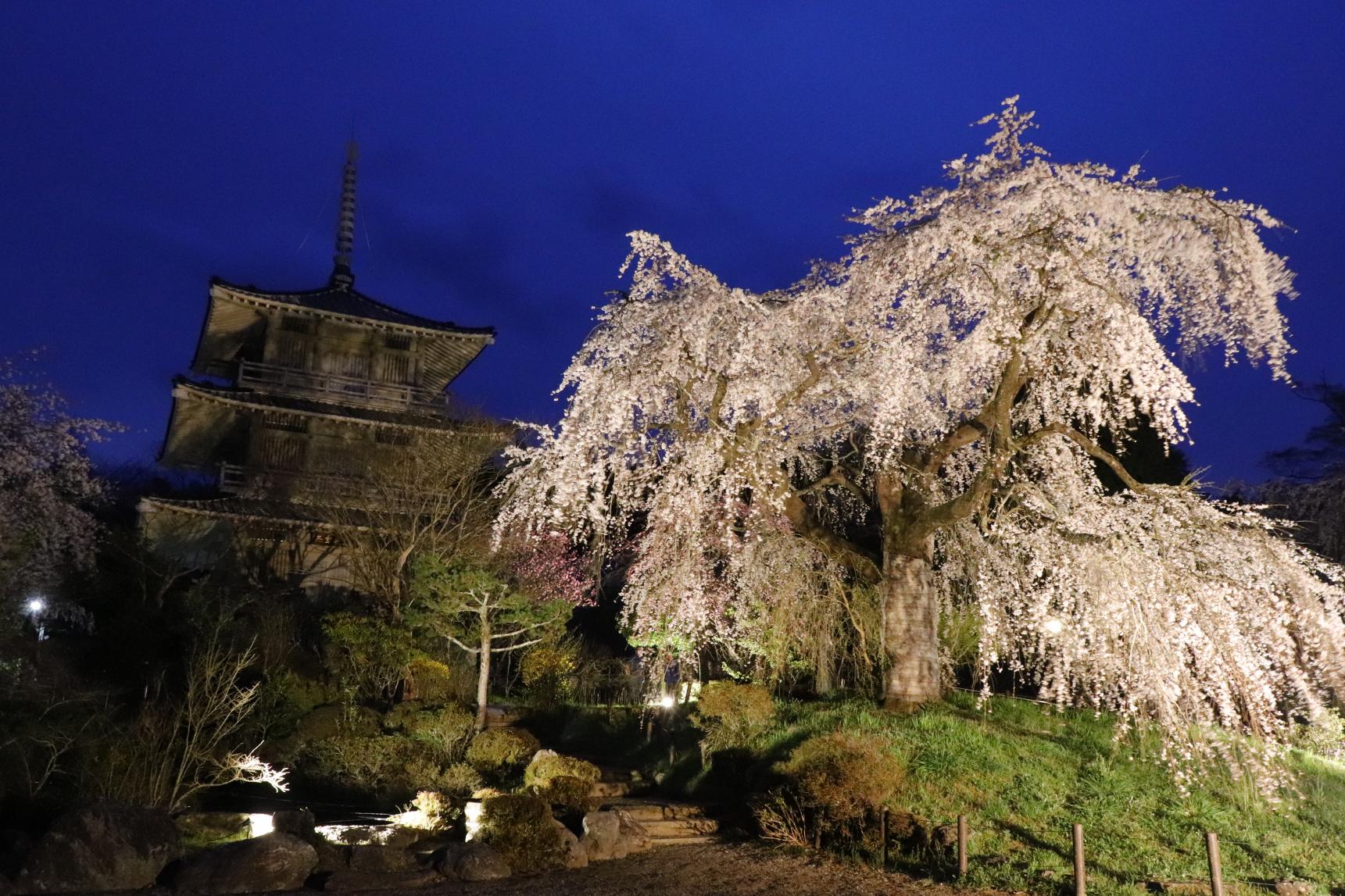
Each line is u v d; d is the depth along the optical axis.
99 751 12.27
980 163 10.71
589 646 25.17
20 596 16.31
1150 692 9.53
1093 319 10.45
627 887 9.31
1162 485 10.63
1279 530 11.59
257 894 9.05
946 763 10.95
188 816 11.62
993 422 11.82
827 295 10.60
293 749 15.81
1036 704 13.45
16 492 16.23
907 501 13.12
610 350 9.98
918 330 10.88
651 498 11.35
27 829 11.03
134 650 18.09
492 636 19.11
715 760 13.44
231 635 18.22
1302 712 11.02
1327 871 8.57
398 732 16.56
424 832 11.93
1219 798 10.14
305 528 27.38
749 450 10.58
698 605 11.98
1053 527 10.77
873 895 8.56
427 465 24.19
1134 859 8.88
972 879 8.73
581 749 17.55
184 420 30.00
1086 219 10.20
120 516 31.23
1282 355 9.45
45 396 16.80
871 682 14.85
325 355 30.91
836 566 14.85
